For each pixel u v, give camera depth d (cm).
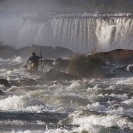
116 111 4638
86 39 13988
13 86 6444
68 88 6228
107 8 18388
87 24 14012
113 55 9300
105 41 13738
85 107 4794
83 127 3606
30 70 8394
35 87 6228
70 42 14112
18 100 4872
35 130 3684
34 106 4772
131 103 4994
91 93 5719
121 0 18338
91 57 7956
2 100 4931
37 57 8388
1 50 11588
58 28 14300
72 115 4053
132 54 9219
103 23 13900
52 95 5238
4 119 4053
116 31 13650
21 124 3884
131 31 13450
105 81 7281
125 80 7231
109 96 5350
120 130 3566
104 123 3803
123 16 13938
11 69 8900
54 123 3947
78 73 7725
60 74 7238
